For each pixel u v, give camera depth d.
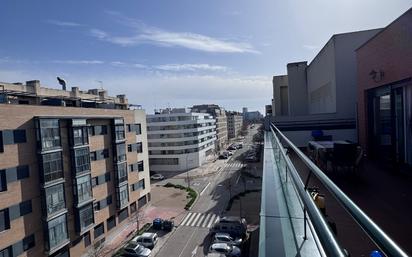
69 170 19.31
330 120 9.65
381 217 2.83
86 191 20.47
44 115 17.55
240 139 105.81
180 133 51.50
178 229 25.75
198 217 28.31
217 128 77.94
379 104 6.55
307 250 2.15
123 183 25.38
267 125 10.77
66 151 19.12
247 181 40.09
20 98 19.39
